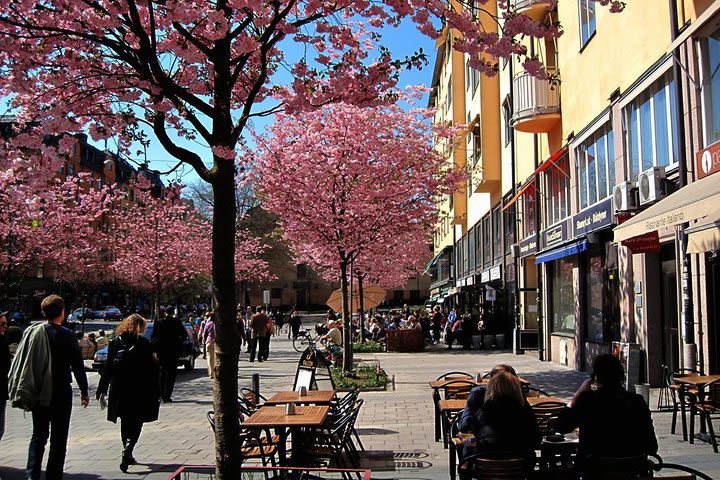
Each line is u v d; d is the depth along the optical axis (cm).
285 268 8612
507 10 680
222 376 521
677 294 1171
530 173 2377
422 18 666
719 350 1048
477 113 3216
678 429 974
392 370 2116
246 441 787
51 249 3281
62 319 747
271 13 671
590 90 1695
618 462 488
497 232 3200
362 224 1884
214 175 551
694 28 1091
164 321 1498
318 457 750
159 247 4300
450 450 712
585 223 1659
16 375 704
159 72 564
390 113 2041
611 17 1526
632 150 1436
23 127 738
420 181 1980
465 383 975
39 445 711
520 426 564
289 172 1872
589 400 533
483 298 3622
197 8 620
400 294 9388
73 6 632
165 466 847
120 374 838
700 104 1099
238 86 796
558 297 2161
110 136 720
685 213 826
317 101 723
